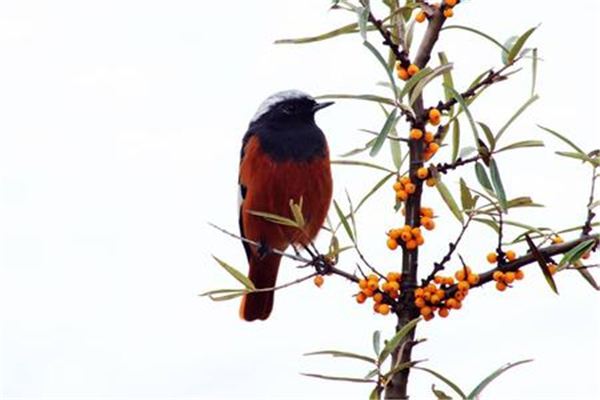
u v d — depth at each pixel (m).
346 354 6.91
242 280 7.73
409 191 7.46
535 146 7.34
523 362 6.85
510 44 7.85
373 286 7.34
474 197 7.44
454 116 7.68
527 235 7.08
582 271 7.28
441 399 7.02
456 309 7.23
